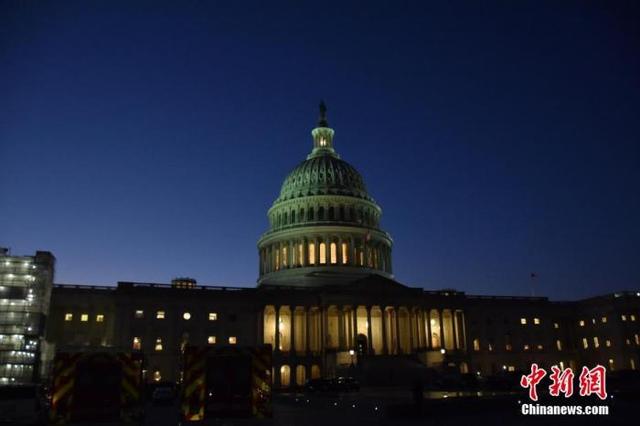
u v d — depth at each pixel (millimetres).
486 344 129625
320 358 111500
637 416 36344
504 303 134375
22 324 94562
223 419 25938
